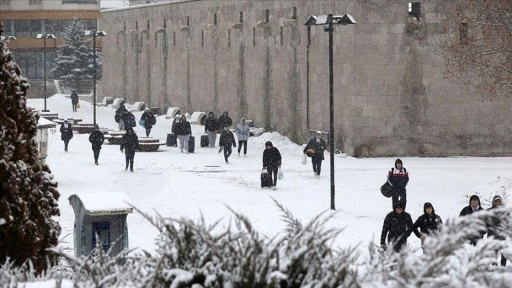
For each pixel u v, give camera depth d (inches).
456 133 3902.6
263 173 2866.6
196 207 2491.4
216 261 582.6
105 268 646.5
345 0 3882.9
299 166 3526.1
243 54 5036.9
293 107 4436.5
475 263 585.0
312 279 576.4
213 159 3826.3
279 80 4586.6
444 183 2974.9
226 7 5231.3
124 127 5152.6
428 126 3887.8
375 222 2218.3
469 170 3363.7
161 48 6299.2
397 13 3838.6
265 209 2436.0
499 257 1350.9
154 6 6392.7
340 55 3932.1
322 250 591.8
